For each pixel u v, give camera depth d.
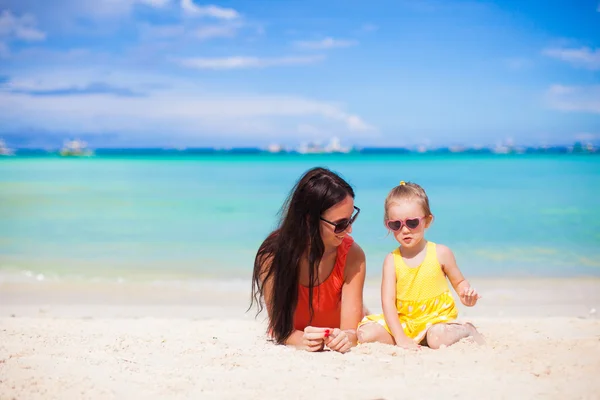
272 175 28.75
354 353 3.59
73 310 6.00
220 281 7.93
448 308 4.06
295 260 3.88
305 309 4.09
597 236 11.23
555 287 7.21
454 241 10.91
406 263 4.12
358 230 12.21
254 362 3.33
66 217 14.87
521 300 6.46
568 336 4.23
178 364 3.29
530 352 3.46
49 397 2.67
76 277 8.17
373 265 8.76
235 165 39.09
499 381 2.89
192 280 8.00
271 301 4.05
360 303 4.06
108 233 12.54
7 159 50.31
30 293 7.04
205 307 6.25
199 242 11.51
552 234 11.52
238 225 13.81
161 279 8.05
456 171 30.11
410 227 4.05
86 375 3.00
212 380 2.96
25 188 21.88
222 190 21.20
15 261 9.41
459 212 14.83
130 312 5.92
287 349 3.75
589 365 3.13
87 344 3.80
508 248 10.13
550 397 2.64
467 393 2.72
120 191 20.83
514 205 16.03
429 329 3.89
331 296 4.05
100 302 6.52
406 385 2.86
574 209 15.09
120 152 69.50
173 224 13.92
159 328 4.70
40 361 3.23
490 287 7.26
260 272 4.14
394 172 29.77
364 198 17.94
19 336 4.03
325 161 45.25
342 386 2.85
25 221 14.18
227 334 4.44
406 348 3.71
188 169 34.03
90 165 38.53
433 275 4.06
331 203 3.71
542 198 17.56
